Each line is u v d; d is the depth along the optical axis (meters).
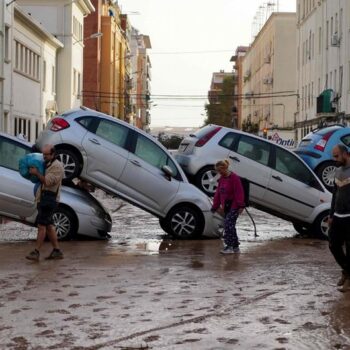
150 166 15.32
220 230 15.58
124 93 93.69
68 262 11.84
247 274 10.78
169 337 7.20
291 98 75.25
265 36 83.38
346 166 9.66
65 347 6.86
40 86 47.53
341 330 7.45
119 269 11.16
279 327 7.58
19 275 10.53
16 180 14.34
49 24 55.16
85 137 14.94
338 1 44.06
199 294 9.24
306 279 10.35
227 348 6.82
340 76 43.12
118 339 7.13
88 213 14.73
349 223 9.52
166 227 15.56
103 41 76.56
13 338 7.15
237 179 13.13
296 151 20.64
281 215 16.53
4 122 37.81
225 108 133.25
